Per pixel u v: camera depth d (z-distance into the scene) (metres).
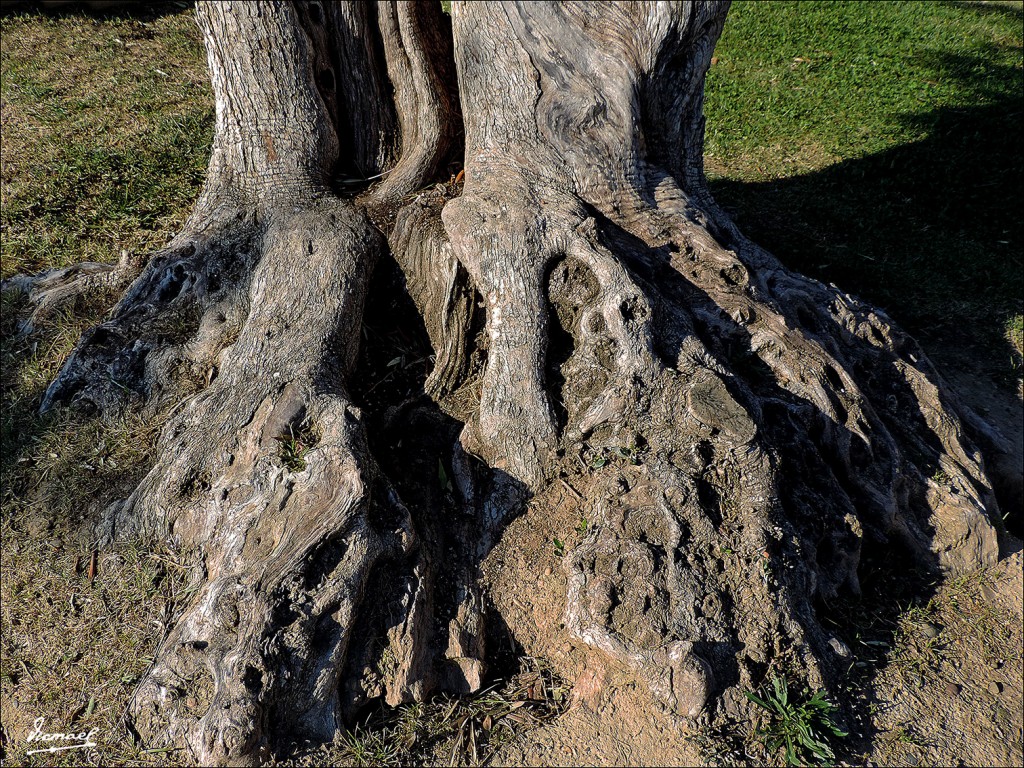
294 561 3.90
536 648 4.34
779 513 4.50
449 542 4.56
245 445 4.41
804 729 3.97
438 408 5.11
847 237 8.97
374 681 3.97
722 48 13.46
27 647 4.22
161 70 10.16
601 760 3.90
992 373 7.46
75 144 8.25
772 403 4.94
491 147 5.36
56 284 6.25
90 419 5.11
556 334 5.00
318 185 5.91
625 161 5.38
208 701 3.69
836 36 14.05
